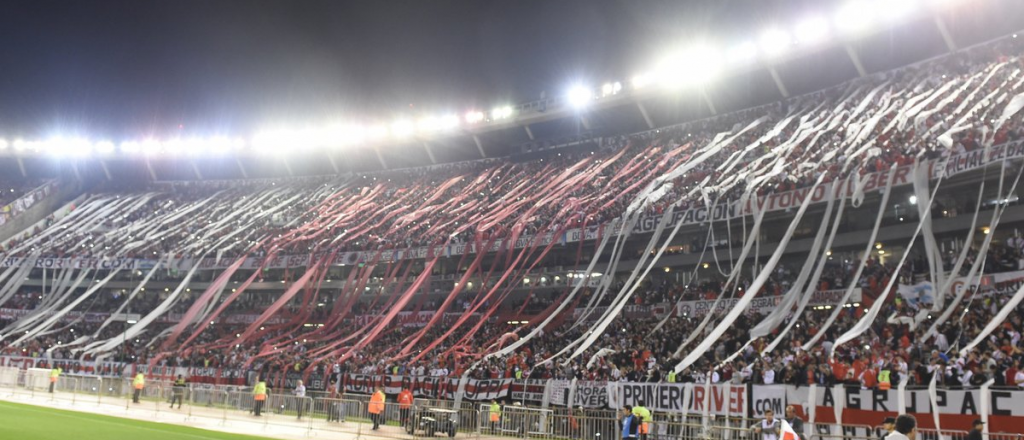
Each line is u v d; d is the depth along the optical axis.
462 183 67.69
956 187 36.00
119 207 79.31
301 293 60.25
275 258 60.78
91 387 39.81
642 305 42.34
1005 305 25.58
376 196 70.50
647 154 57.28
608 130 67.38
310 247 60.34
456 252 53.09
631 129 66.50
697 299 40.06
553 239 48.75
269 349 50.41
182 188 84.12
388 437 26.19
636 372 30.69
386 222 62.62
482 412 28.27
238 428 26.81
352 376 39.84
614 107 64.06
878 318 30.95
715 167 47.78
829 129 44.28
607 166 58.25
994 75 40.41
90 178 86.94
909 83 46.44
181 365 48.75
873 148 36.44
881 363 24.19
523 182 62.38
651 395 27.95
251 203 75.50
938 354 24.44
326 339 51.91
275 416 31.75
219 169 86.06
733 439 22.62
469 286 53.62
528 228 50.78
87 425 24.08
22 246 70.62
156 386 37.66
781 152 44.44
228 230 68.25
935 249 29.91
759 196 39.38
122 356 51.03
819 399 23.52
